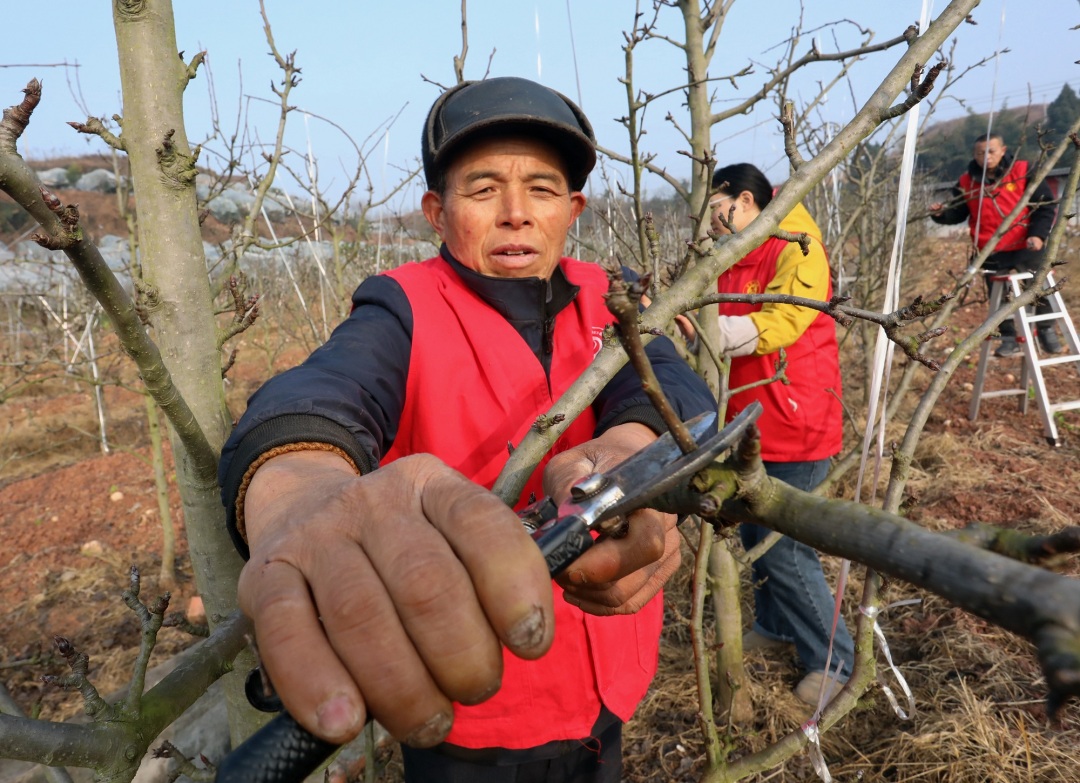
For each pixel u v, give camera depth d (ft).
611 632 5.06
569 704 4.92
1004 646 10.10
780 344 8.45
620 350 3.14
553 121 4.44
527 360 4.62
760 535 9.30
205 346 4.94
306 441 2.85
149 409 14.62
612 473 2.16
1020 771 7.91
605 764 5.68
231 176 11.03
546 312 4.82
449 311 4.66
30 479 22.18
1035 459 16.94
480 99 4.58
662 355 4.78
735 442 1.73
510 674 4.84
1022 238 18.92
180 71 4.61
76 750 2.77
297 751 1.72
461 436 4.54
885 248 18.03
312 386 3.42
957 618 10.76
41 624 13.96
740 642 9.09
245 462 2.79
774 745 5.14
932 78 3.07
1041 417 18.92
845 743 8.79
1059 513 13.62
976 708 8.63
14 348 30.27
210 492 4.94
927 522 13.98
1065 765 7.91
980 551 1.15
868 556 1.32
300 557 1.82
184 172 4.68
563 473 2.89
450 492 1.80
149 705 2.99
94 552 16.89
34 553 17.16
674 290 3.19
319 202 11.88
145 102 4.52
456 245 4.73
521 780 5.41
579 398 3.06
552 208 4.71
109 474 22.08
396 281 4.78
